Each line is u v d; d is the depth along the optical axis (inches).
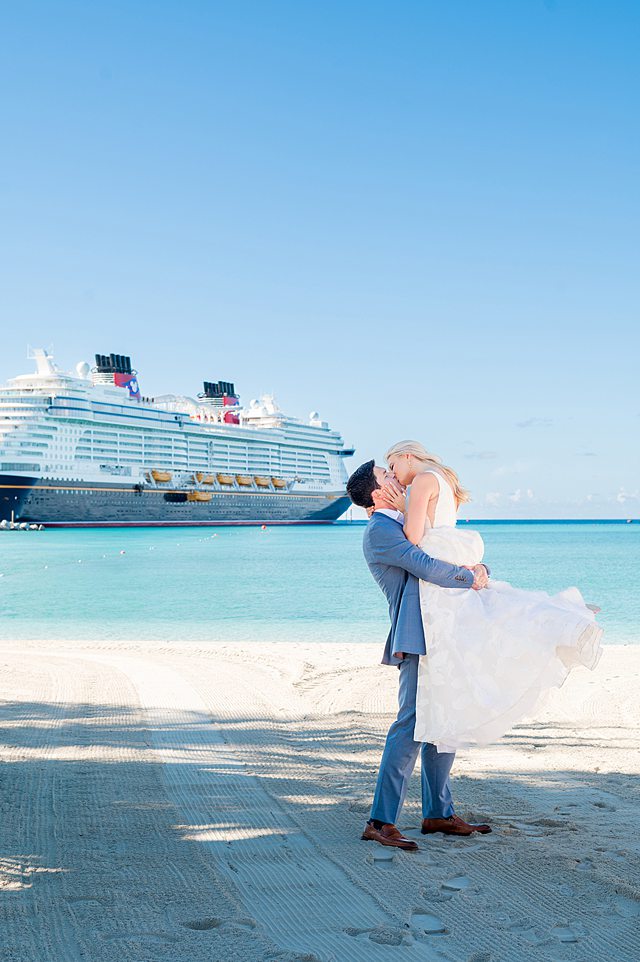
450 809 158.2
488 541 3292.3
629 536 4163.4
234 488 4190.5
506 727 145.3
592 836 152.9
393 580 154.3
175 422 3909.9
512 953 104.4
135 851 144.3
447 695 146.3
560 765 217.3
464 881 130.1
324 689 343.3
